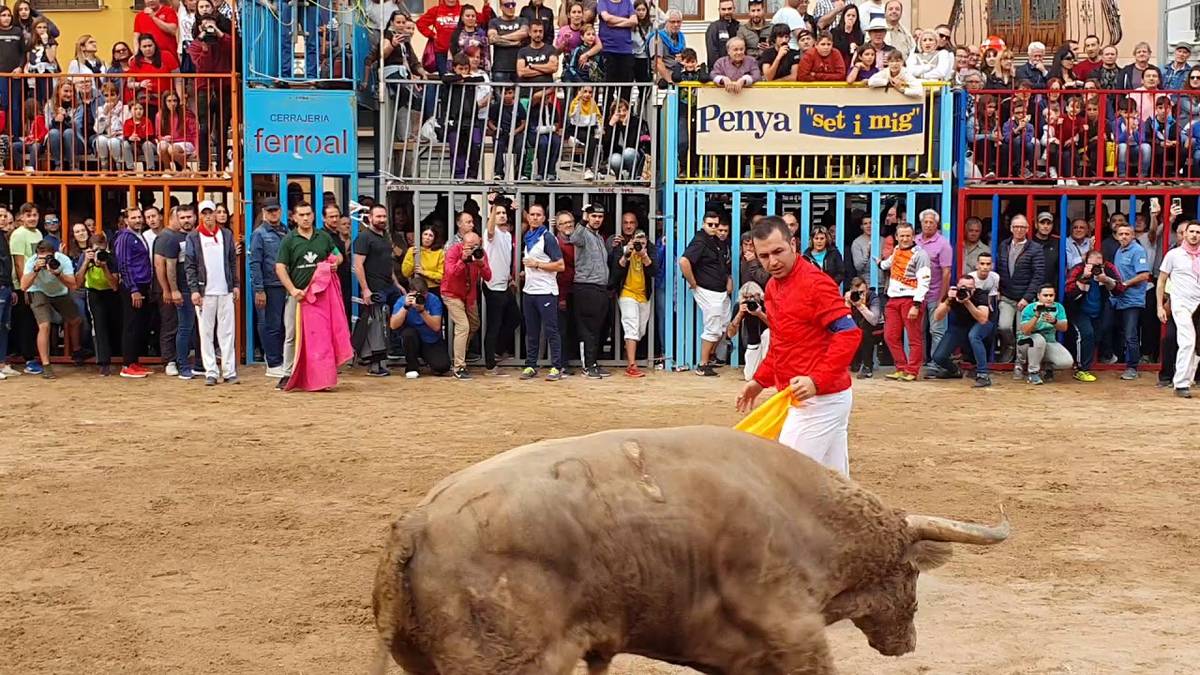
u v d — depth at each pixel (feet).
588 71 56.24
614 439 13.56
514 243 55.52
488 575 12.18
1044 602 23.03
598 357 56.95
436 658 12.39
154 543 26.63
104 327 51.85
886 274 54.34
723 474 13.55
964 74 58.18
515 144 56.65
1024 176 54.90
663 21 63.67
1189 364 48.52
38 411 43.09
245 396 46.96
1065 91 53.72
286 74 56.59
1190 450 37.81
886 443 38.55
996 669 19.48
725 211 58.65
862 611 14.65
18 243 51.24
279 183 59.77
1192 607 22.82
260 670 19.42
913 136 54.95
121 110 55.31
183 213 50.39
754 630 13.48
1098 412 44.96
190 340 51.65
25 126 55.47
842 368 21.48
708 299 53.72
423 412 43.65
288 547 26.43
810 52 55.01
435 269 52.70
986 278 51.19
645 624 13.07
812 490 14.17
